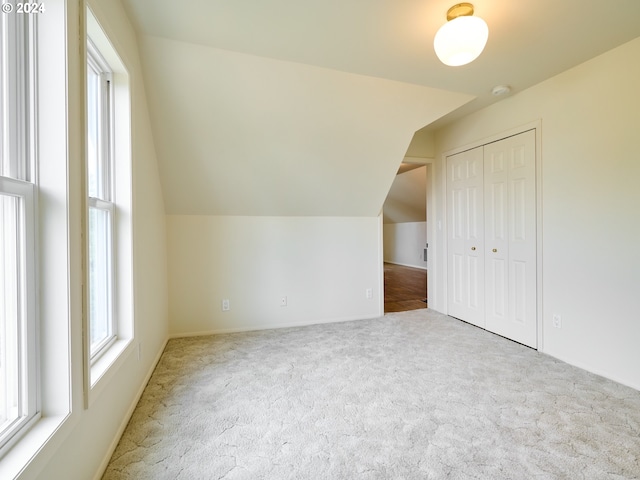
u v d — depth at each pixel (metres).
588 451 1.46
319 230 3.55
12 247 0.96
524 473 1.33
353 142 2.91
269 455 1.45
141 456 1.44
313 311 3.55
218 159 2.76
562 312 2.49
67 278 1.06
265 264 3.37
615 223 2.14
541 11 1.71
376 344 2.88
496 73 2.43
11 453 0.86
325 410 1.81
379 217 3.76
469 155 3.39
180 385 2.11
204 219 3.17
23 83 1.01
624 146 2.08
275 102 2.46
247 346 2.84
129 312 1.80
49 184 1.04
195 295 3.17
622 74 2.08
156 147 2.57
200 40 1.99
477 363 2.45
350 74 2.40
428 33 1.90
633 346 2.05
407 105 2.75
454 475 1.32
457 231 3.61
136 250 1.91
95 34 1.42
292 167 2.97
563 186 2.46
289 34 1.92
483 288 3.27
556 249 2.53
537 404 1.86
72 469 1.09
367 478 1.31
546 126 2.57
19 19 1.00
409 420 1.71
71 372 1.06
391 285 5.90
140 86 2.11
